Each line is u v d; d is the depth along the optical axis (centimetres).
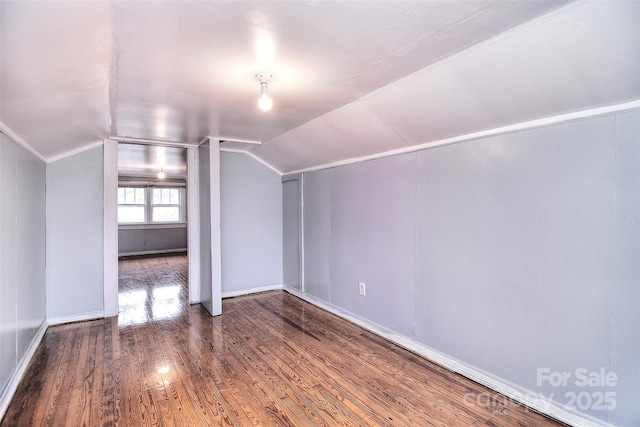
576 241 193
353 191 374
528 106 203
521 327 221
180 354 297
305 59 191
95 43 162
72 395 233
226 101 264
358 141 334
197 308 434
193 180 457
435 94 227
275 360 286
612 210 179
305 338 334
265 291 516
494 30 161
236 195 489
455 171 262
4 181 232
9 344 235
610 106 178
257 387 243
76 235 388
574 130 193
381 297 338
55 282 376
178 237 923
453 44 175
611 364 181
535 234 212
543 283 209
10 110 211
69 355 295
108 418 208
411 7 140
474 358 251
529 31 158
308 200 459
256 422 204
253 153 496
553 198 203
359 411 215
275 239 524
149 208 891
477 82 202
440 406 219
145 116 303
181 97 254
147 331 353
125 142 412
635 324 172
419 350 297
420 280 294
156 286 551
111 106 269
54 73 183
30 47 150
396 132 290
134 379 254
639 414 171
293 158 450
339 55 187
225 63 195
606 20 140
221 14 143
